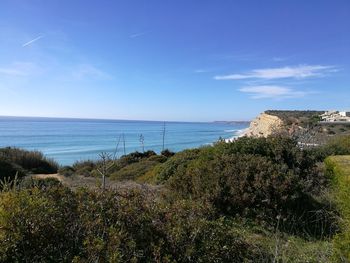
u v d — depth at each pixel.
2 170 21.45
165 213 4.41
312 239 6.12
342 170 7.75
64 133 126.69
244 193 6.82
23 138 97.38
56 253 3.66
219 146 10.36
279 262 4.89
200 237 4.17
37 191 4.10
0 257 3.37
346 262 4.18
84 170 25.78
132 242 3.63
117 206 4.25
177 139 107.31
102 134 125.06
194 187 7.09
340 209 6.85
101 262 3.38
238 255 4.45
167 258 3.67
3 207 3.61
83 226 3.87
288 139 10.05
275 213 6.79
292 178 7.19
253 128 116.69
